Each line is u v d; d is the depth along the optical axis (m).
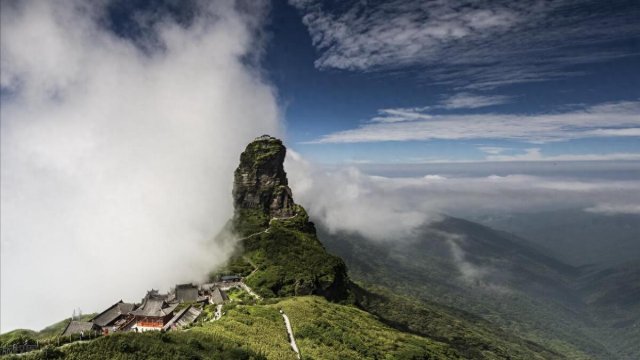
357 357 163.50
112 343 111.38
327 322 194.25
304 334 172.88
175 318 197.88
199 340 129.38
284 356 141.12
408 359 181.50
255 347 140.50
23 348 116.50
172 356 113.75
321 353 156.75
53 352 103.94
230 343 135.12
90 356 105.44
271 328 171.38
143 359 109.06
